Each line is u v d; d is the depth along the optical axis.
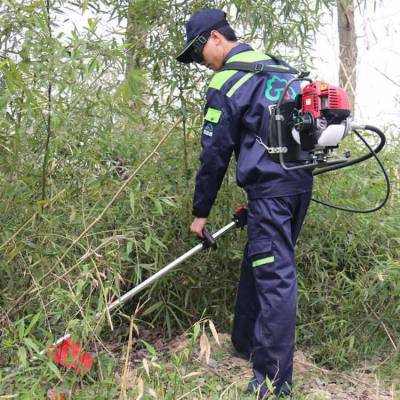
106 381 2.61
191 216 3.65
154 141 3.70
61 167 3.18
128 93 2.82
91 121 3.09
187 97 3.68
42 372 2.62
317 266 3.68
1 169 2.97
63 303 2.74
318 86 2.74
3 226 3.04
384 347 3.68
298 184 2.91
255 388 2.87
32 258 3.02
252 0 3.57
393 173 4.02
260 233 2.91
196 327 2.37
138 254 3.39
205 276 3.80
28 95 2.54
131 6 3.50
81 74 2.75
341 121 2.76
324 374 3.35
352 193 3.87
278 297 2.87
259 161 2.88
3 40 2.80
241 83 2.89
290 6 3.63
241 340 3.41
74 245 3.03
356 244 3.79
